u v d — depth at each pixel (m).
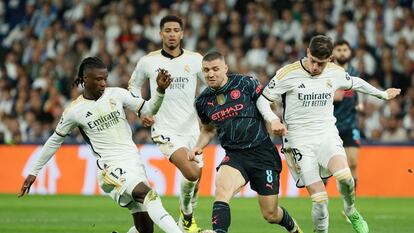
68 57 56.75
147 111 21.62
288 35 54.09
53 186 45.94
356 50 51.16
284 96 23.31
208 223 30.53
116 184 21.19
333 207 36.75
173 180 44.16
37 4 62.41
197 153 22.34
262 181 22.11
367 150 43.03
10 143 47.41
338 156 22.62
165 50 27.11
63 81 56.03
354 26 52.66
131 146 21.80
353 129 33.66
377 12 53.41
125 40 56.75
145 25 56.84
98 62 21.42
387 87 50.28
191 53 27.19
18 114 54.19
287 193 42.44
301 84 22.97
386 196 42.28
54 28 59.34
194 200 26.91
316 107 23.05
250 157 22.00
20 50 59.12
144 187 20.98
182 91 26.83
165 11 57.53
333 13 54.34
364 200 40.25
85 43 57.41
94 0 61.28
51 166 46.16
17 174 46.84
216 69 21.92
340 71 23.30
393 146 42.72
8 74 57.88
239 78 22.36
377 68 50.81
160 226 20.64
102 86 21.39
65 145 46.28
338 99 32.59
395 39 52.84
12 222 31.50
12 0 64.50
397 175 42.47
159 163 44.56
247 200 41.03
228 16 56.16
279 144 43.03
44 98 53.88
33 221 31.83
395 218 32.12
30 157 46.88
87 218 32.81
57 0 61.84
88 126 21.55
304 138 23.14
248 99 22.22
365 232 23.72
